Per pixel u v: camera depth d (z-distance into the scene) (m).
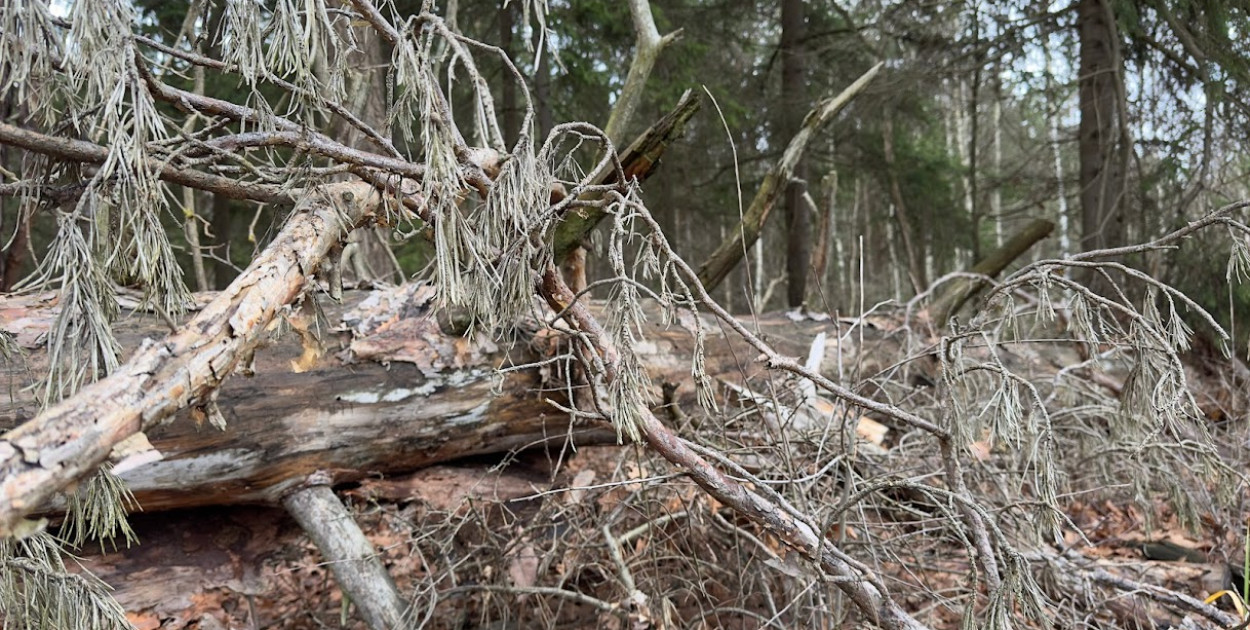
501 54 1.57
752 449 2.22
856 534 2.22
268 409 1.90
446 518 2.13
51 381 1.05
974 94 7.21
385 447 2.14
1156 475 2.40
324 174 1.52
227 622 2.03
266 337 1.22
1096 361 1.79
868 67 7.59
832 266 12.56
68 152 1.34
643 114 7.22
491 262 1.53
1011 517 2.13
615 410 1.52
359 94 2.80
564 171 2.00
